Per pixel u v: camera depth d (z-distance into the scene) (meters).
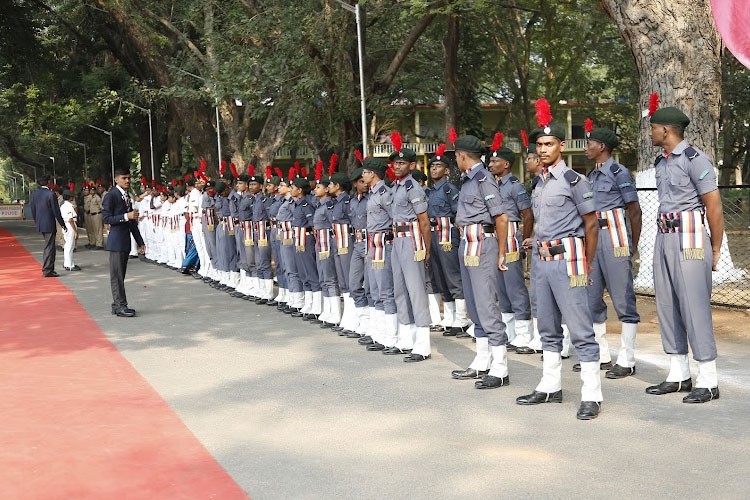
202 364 8.81
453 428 6.23
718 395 6.85
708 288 6.76
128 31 27.03
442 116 41.22
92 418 6.76
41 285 16.72
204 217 16.02
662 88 12.27
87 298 14.59
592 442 5.80
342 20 19.27
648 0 12.19
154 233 21.88
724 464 5.27
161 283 16.89
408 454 5.65
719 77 12.35
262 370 8.44
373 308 9.66
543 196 6.62
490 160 9.22
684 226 6.73
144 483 5.24
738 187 10.58
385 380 7.86
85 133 47.75
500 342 7.50
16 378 8.32
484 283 7.45
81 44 36.03
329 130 20.39
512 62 31.92
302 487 5.10
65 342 10.30
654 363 8.27
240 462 5.60
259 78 20.08
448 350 9.32
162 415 6.81
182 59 27.94
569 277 6.48
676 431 5.98
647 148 12.66
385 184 9.24
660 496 4.78
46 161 82.38
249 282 14.09
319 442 5.98
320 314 11.59
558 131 6.58
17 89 42.53
